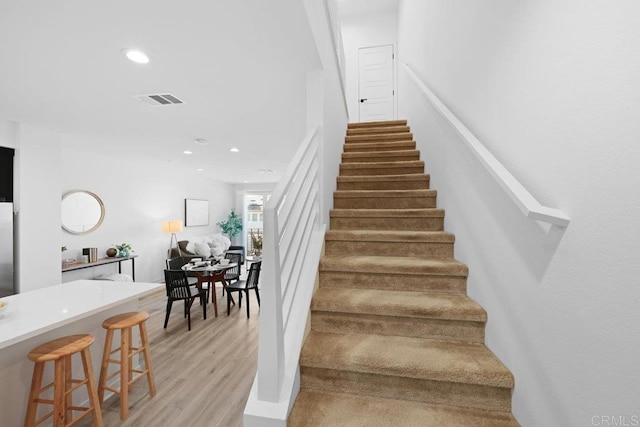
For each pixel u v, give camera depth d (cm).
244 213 1041
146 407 238
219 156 561
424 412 129
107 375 239
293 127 370
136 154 539
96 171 540
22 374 194
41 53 186
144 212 655
